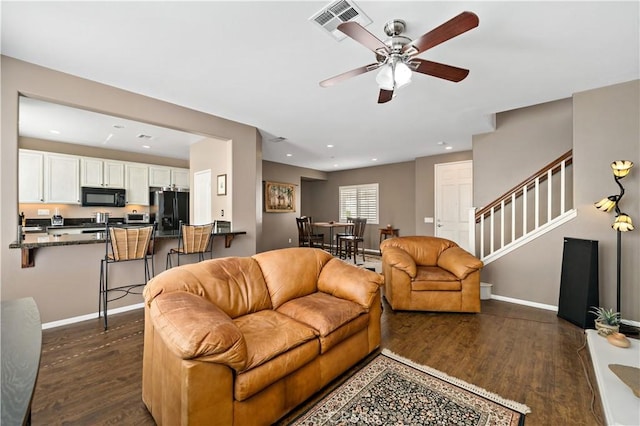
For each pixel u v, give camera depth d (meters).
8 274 2.54
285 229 7.94
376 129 4.55
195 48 2.30
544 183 4.11
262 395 1.52
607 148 3.04
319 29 2.07
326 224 7.26
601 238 3.07
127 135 4.75
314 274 2.58
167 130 4.48
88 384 1.93
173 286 1.75
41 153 4.84
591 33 2.12
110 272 3.20
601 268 3.06
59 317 2.85
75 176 5.18
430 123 4.24
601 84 3.00
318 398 1.82
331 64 2.56
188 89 3.07
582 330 2.86
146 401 1.68
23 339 0.84
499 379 2.03
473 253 4.14
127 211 6.09
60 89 2.67
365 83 2.94
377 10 1.87
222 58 2.46
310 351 1.73
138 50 2.33
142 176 6.05
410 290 3.35
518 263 3.74
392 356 2.35
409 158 7.00
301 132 4.73
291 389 1.66
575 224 3.25
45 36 2.14
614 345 2.13
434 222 6.47
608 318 2.39
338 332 1.92
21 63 2.49
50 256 2.79
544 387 1.93
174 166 6.67
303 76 2.78
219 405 1.34
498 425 1.59
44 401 1.76
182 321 1.36
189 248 3.36
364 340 2.25
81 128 4.35
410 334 2.77
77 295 2.96
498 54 2.41
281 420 1.63
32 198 4.73
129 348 2.42
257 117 3.98
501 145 4.49
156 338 1.55
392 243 4.00
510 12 1.89
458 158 6.19
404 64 1.91
